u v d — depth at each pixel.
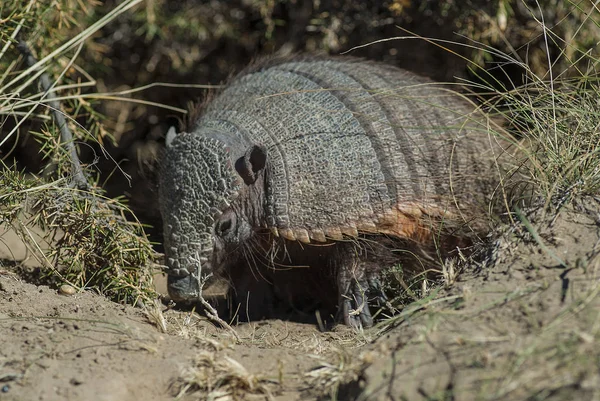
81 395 5.50
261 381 5.74
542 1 12.09
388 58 13.05
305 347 6.79
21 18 9.89
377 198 8.59
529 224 6.32
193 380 5.70
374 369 5.40
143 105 15.05
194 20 14.16
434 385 5.02
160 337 6.41
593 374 4.59
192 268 8.29
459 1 12.17
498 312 5.62
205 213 8.21
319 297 9.95
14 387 5.62
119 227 8.21
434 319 5.74
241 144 8.58
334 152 8.57
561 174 7.09
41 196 8.30
